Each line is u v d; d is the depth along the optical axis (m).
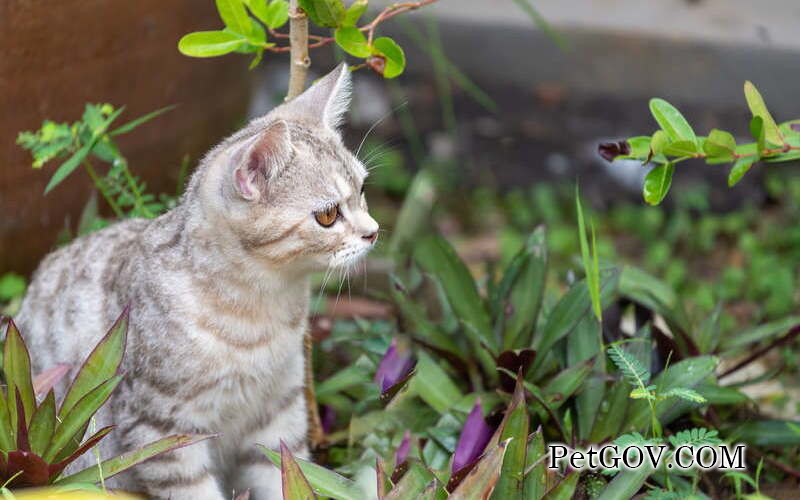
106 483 1.19
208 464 1.20
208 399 1.18
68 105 1.38
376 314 1.44
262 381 1.19
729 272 1.64
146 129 1.45
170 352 1.16
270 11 1.21
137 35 1.41
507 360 1.24
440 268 1.30
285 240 1.15
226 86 1.54
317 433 1.29
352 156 1.19
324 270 1.18
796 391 1.40
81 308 1.22
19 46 1.33
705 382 1.27
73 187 1.41
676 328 1.30
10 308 1.35
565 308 1.27
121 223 1.27
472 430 1.21
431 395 1.26
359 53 1.17
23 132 1.36
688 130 1.17
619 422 1.22
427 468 1.16
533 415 1.24
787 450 1.28
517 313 1.29
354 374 1.31
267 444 1.22
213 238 1.16
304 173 1.16
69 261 1.25
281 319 1.18
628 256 1.71
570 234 1.73
